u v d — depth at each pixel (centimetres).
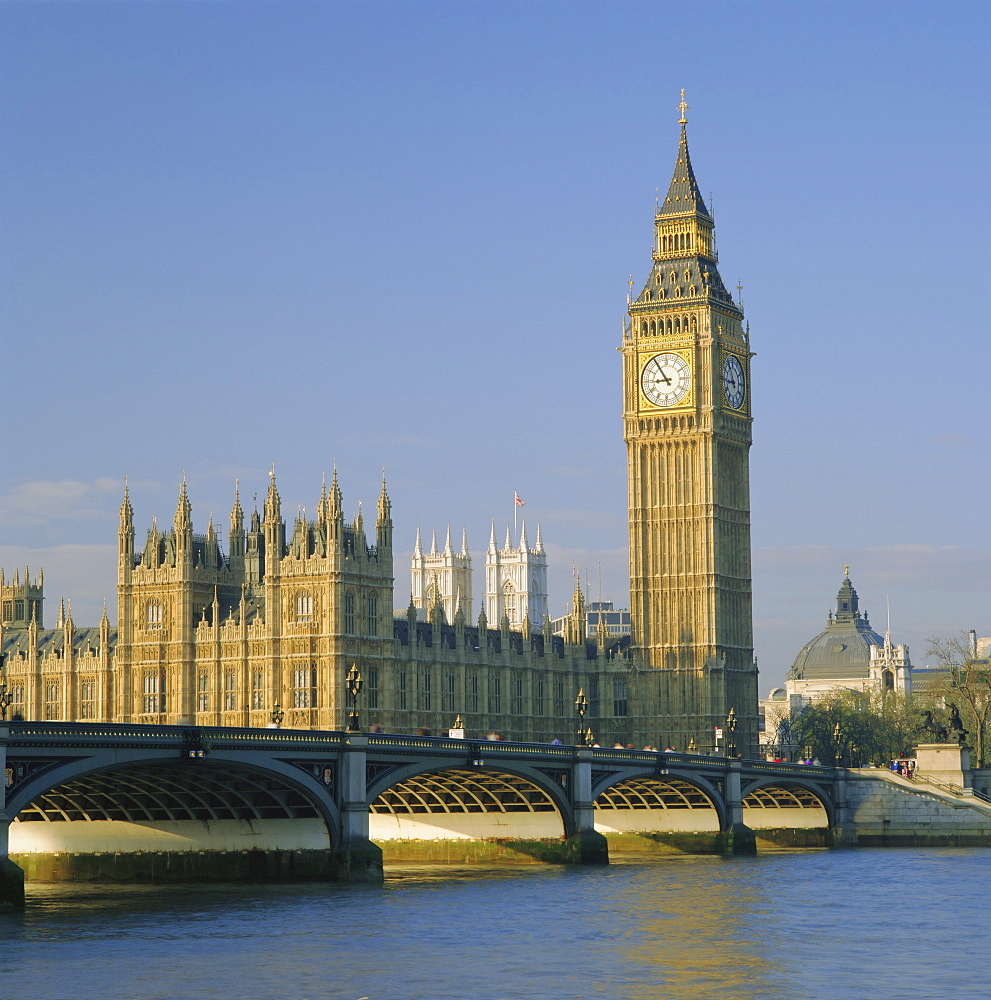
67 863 14188
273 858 13488
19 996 8588
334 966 9406
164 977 9062
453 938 10444
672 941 10388
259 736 12319
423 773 14000
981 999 8506
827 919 11531
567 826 15750
